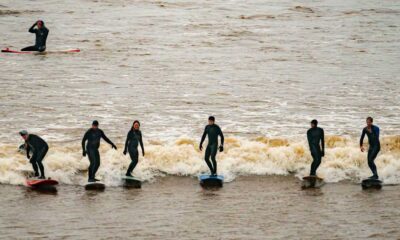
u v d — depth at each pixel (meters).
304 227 43.94
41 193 51.28
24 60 104.12
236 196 51.56
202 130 67.75
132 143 54.94
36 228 43.00
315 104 79.56
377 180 55.16
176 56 109.94
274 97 82.94
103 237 41.53
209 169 57.97
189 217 45.91
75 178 55.31
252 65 103.81
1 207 47.41
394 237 42.09
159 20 148.75
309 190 53.47
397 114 74.94
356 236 42.22
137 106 77.38
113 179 55.16
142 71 97.75
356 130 68.19
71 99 80.00
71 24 141.75
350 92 86.06
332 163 58.81
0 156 57.16
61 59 105.50
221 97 82.69
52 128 67.38
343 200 50.59
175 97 82.19
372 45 123.69
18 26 138.12
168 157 58.81
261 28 141.62
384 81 93.06
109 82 89.94
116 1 177.25
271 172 58.09
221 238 41.59
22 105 76.44
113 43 120.81
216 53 113.44
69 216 45.75
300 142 62.59
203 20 150.12
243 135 66.06
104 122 70.12
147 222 44.69
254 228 43.59
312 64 105.25
